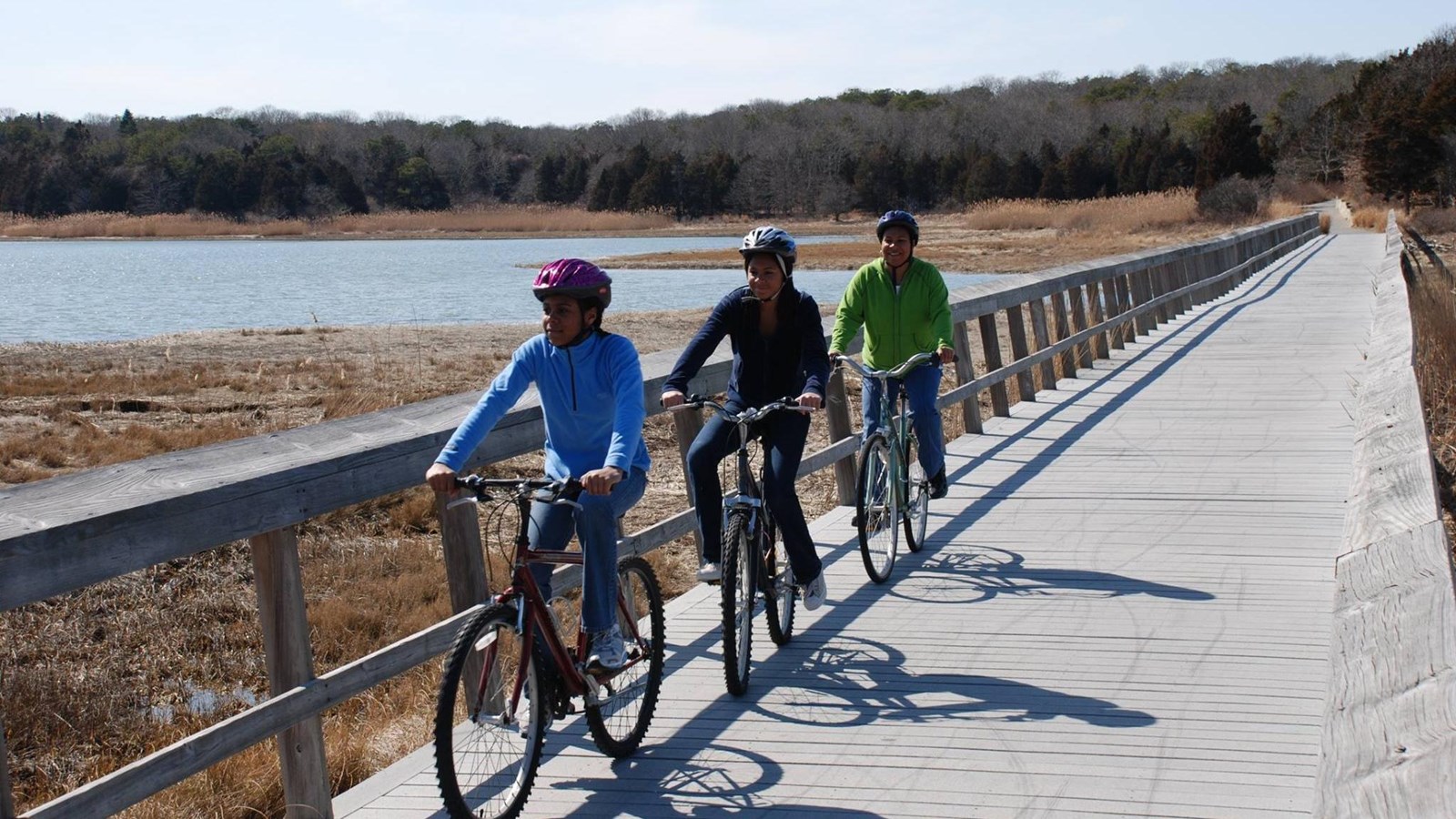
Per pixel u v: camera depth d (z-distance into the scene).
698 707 4.82
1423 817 1.72
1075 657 5.18
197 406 14.49
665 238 110.81
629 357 4.03
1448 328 11.77
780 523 5.20
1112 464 9.09
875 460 6.34
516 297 40.44
